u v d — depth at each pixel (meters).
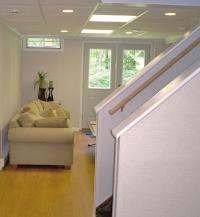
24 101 8.75
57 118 5.79
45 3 3.77
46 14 4.63
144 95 3.23
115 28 6.59
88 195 4.62
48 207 4.19
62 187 4.89
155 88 3.22
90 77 9.07
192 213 2.12
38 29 6.80
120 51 9.05
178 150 2.06
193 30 3.18
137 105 3.25
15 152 5.67
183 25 5.82
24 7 4.07
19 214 3.98
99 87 9.12
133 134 2.04
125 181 2.07
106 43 8.98
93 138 7.95
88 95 9.11
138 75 3.27
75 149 7.09
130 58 9.10
